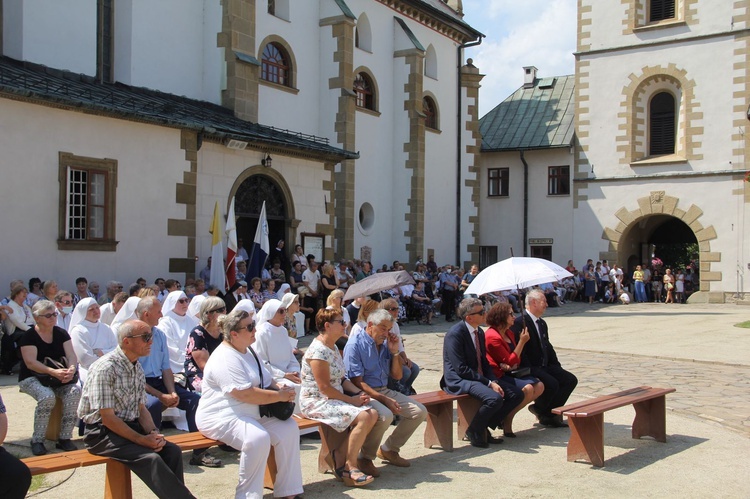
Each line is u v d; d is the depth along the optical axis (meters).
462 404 9.23
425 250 32.56
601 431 7.96
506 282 9.74
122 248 17.03
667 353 16.64
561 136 37.91
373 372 8.16
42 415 8.28
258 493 6.54
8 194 14.92
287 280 21.47
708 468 7.91
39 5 19.48
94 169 16.44
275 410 6.82
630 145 35.03
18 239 15.09
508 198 38.94
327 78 27.81
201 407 6.86
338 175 27.97
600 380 13.09
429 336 20.31
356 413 7.32
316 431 9.35
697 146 33.50
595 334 20.97
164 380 8.59
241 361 6.80
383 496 6.96
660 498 6.88
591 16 35.91
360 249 29.45
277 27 25.92
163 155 17.91
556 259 37.66
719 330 21.62
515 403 9.02
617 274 34.31
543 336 10.02
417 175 31.22
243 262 19.14
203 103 23.28
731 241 32.66
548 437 9.42
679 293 34.06
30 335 8.57
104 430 6.17
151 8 22.33
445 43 34.78
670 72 34.09
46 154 15.54
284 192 21.86
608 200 35.56
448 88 34.81
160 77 22.58
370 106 30.50
